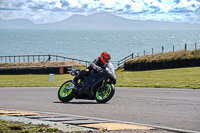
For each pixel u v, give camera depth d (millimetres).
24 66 54656
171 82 25406
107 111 12086
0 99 17016
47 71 51281
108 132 8453
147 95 17000
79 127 9148
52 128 8938
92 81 14305
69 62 58375
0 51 166125
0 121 10031
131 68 49594
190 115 10828
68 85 15312
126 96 16781
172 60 45406
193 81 25359
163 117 10617
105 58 14102
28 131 8516
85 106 13523
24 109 13164
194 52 46625
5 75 49188
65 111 12352
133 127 9094
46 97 17562
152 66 46906
